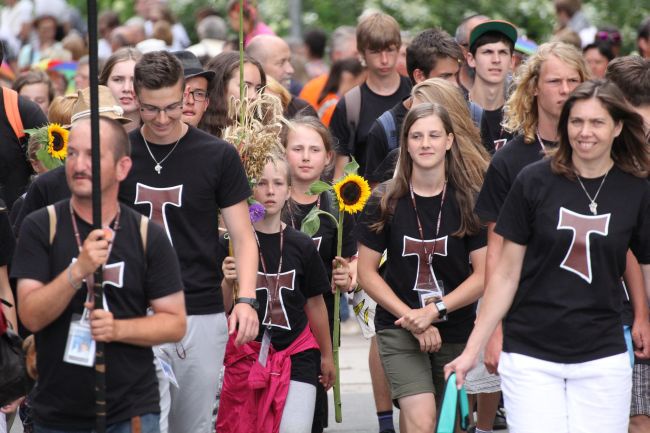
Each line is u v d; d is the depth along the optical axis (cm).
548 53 1570
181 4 4669
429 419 1650
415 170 1678
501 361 1427
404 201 1686
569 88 1553
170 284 1275
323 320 1786
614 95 1362
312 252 1744
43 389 1277
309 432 1700
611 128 1363
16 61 3938
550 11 4206
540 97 1576
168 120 1459
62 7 3956
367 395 2373
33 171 1956
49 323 1238
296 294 1727
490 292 1420
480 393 1845
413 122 1662
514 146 1596
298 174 1892
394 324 1680
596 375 1388
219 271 1530
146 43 2828
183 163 1493
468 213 1666
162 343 1272
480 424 1866
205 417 1545
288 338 1714
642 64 1673
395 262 1697
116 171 1253
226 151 1505
